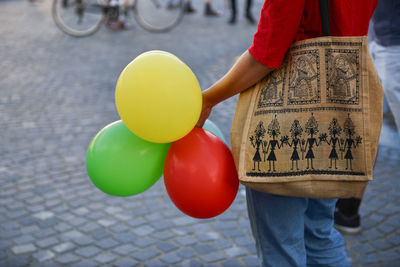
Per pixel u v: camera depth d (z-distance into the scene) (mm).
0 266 2494
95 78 6152
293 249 1512
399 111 2682
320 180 1299
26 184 3455
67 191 3363
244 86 1356
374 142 1307
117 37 8695
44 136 4340
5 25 9641
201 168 1410
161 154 1557
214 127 1774
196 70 6363
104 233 2826
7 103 5223
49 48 7773
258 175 1324
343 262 1724
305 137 1289
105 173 1533
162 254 2607
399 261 2488
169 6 9234
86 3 8781
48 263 2529
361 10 1339
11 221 2957
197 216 1497
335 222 2789
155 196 3301
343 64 1263
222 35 8695
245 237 2768
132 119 1374
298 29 1315
